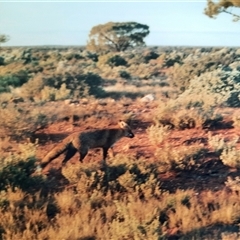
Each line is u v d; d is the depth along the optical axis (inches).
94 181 339.3
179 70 887.7
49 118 521.7
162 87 882.1
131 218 276.5
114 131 385.7
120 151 431.8
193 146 416.8
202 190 343.9
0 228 272.8
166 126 474.9
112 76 1061.1
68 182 354.3
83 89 755.4
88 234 265.7
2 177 334.3
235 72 711.1
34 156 366.0
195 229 275.1
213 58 1055.6
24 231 261.7
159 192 328.2
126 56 1795.0
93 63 1408.7
